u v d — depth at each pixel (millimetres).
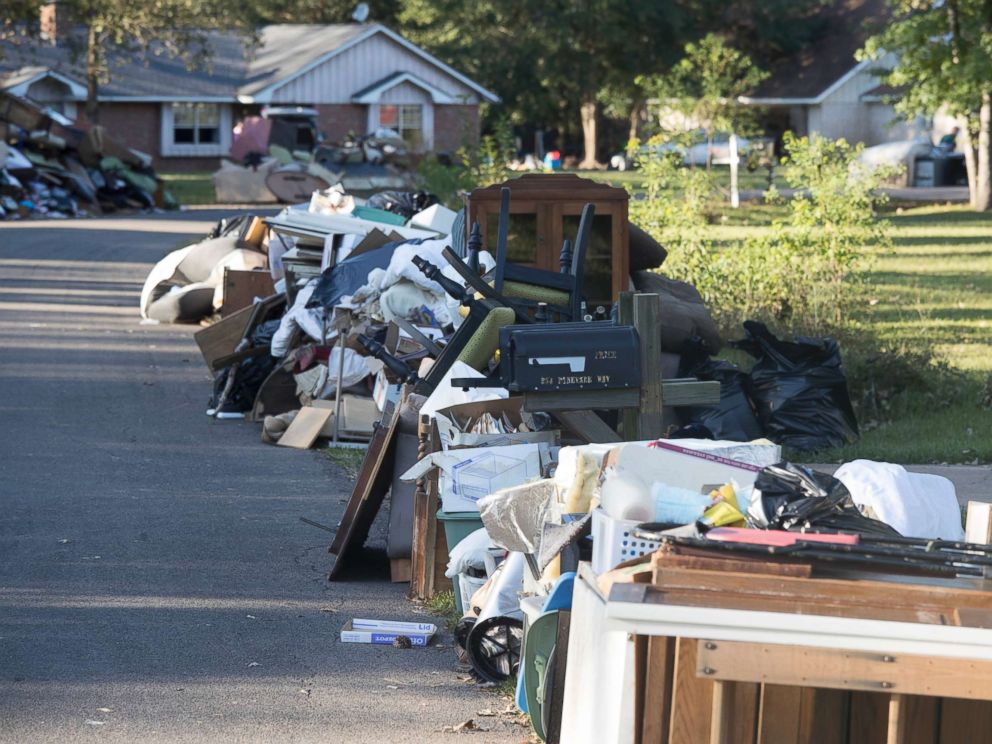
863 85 122500
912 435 21266
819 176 34031
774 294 31172
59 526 16281
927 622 7172
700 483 9711
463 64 129500
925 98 67438
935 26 66312
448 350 15297
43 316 35438
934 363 25781
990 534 8859
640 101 132500
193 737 9922
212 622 12812
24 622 12617
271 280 30578
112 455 20516
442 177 52812
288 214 27562
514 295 15953
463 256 22078
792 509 8703
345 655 11969
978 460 19562
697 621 7223
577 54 128500
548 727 9344
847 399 20844
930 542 7930
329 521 16953
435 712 10578
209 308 34406
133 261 50031
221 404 23922
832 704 7656
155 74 112125
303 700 10781
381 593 14016
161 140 113125
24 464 19719
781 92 123938
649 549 8750
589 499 10430
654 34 129875
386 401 19109
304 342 23734
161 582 14109
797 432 20344
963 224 63531
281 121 96062
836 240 32844
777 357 20875
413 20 140000
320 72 111938
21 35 105625
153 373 28000
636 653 7723
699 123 80688
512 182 22672
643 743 7664
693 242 33969
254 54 115250
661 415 13438
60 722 10133
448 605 13375
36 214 72062
